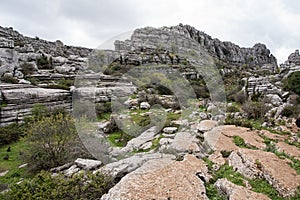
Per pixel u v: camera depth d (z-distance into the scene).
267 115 18.28
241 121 13.97
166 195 5.00
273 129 13.80
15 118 16.20
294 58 52.00
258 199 5.23
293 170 6.88
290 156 8.27
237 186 5.79
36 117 14.95
